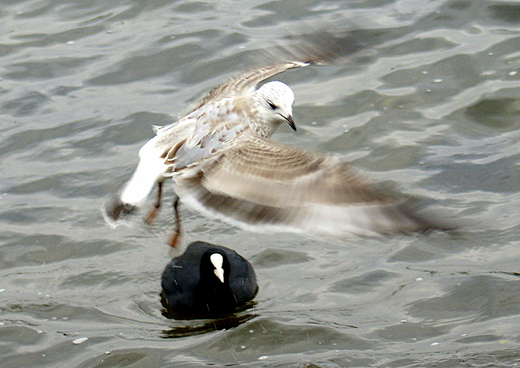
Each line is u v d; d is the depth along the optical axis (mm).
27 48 19203
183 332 11250
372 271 12195
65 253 13117
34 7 20859
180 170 7777
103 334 11234
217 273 11312
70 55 18828
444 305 11320
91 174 15078
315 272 12320
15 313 11727
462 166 14570
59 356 10820
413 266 12250
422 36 18422
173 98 17094
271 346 10766
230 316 11492
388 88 17000
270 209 6484
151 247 13141
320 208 6176
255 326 11188
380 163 14891
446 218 5855
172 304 11742
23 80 18078
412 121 16000
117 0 20812
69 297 12070
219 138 8531
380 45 18266
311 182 6406
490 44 17984
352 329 10953
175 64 18203
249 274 11953
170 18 19938
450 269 12086
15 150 15922
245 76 11023
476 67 17375
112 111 16828
